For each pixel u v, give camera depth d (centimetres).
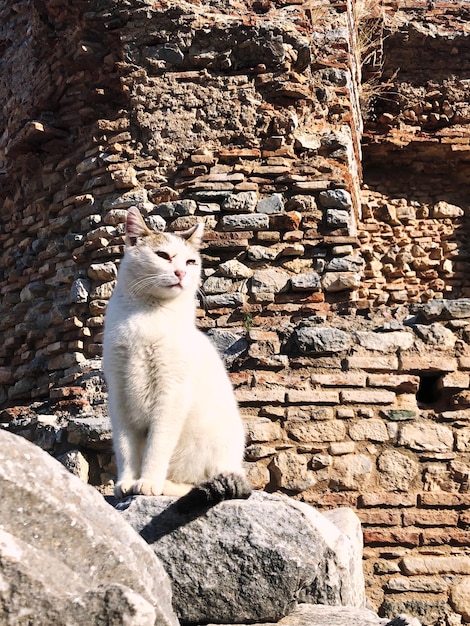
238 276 260
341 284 258
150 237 181
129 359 167
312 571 153
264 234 263
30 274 289
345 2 290
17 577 116
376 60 346
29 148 294
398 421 231
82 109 287
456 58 344
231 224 264
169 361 166
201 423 166
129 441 168
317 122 278
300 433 230
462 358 235
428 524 224
